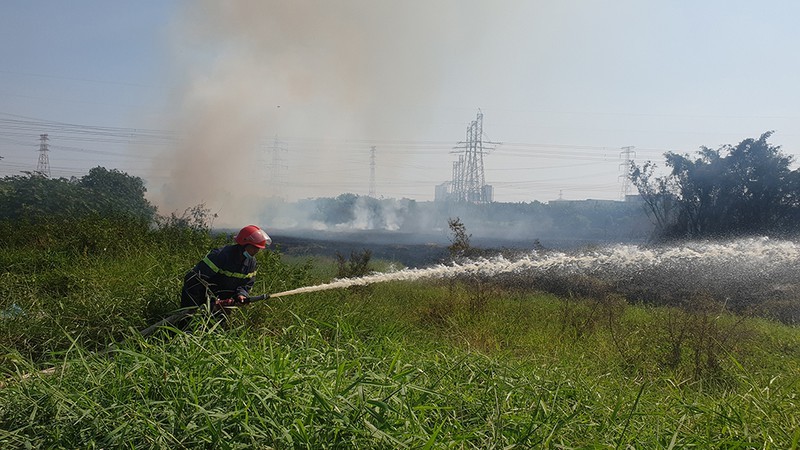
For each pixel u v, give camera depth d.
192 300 6.64
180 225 14.20
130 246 11.44
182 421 3.45
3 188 22.97
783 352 8.59
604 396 5.11
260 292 7.57
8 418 3.69
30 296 7.50
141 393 3.72
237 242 6.70
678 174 29.27
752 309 13.15
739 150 27.91
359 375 4.05
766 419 4.42
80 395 3.73
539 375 5.48
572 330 8.95
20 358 4.63
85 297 7.21
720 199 28.52
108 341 6.30
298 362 4.38
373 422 3.48
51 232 13.41
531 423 3.72
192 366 4.12
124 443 3.34
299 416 3.47
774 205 27.47
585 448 3.63
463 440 3.52
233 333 5.50
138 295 7.12
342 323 6.31
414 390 4.13
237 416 3.46
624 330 9.09
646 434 4.10
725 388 6.36
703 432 4.21
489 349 7.64
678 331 8.63
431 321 9.38
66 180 24.19
